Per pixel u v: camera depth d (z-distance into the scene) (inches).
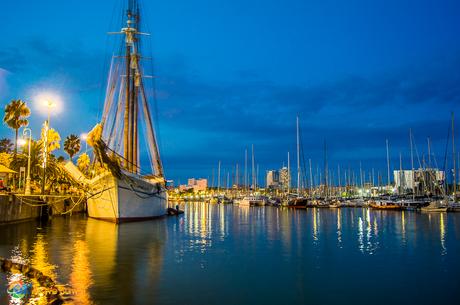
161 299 623.8
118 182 1815.9
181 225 1941.4
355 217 2787.9
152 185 2193.7
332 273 824.9
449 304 628.1
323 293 679.1
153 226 1804.9
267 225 2030.0
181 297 637.3
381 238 1434.5
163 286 697.6
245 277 778.8
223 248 1143.6
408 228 1870.1
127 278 742.5
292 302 629.0
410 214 3186.5
